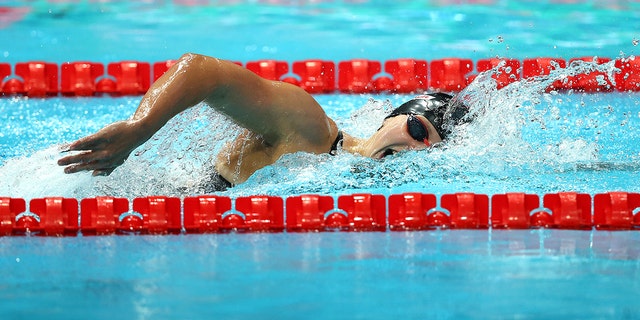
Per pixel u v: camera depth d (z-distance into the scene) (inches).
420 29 1095.6
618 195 541.3
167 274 441.4
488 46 1006.4
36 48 992.9
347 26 1114.7
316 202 531.5
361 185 572.4
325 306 396.2
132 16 1157.7
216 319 379.6
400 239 508.4
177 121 557.9
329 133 573.6
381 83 896.3
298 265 457.7
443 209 561.9
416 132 579.2
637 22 1085.8
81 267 453.1
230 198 531.8
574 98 842.8
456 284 430.0
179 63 498.9
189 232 521.7
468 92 623.2
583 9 1161.4
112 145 475.5
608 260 470.3
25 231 518.0
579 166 635.5
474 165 604.1
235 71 513.7
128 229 523.2
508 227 534.6
